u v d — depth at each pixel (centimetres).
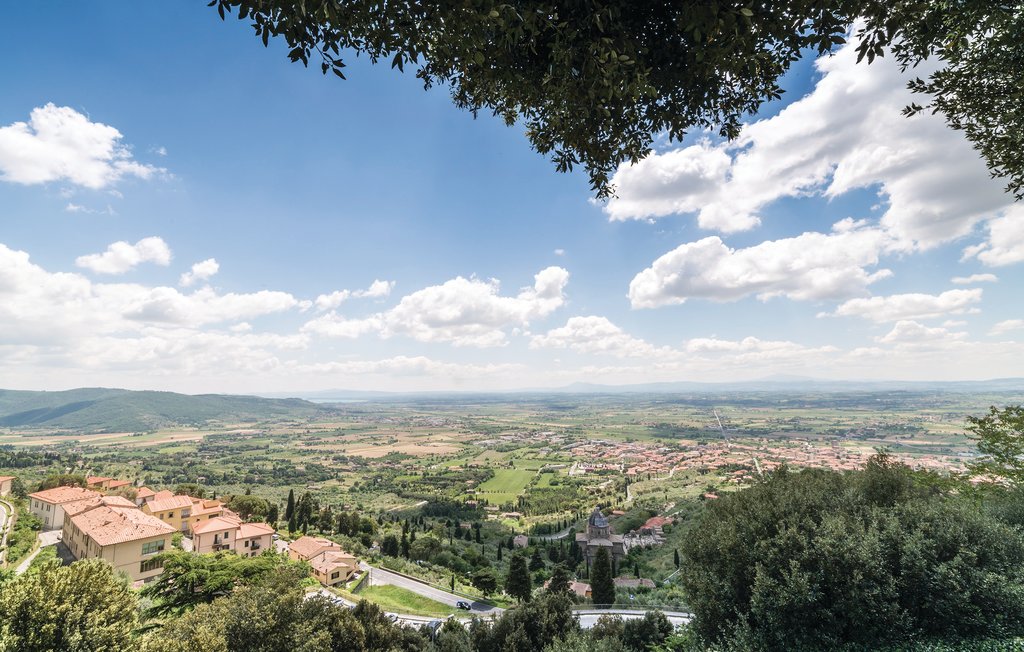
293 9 425
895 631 918
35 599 1445
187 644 1642
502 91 692
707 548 1218
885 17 465
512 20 472
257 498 9069
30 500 7562
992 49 712
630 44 477
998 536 986
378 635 2211
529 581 5266
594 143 696
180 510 7338
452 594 5788
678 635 1547
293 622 1956
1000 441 1182
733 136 659
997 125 784
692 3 442
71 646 1427
